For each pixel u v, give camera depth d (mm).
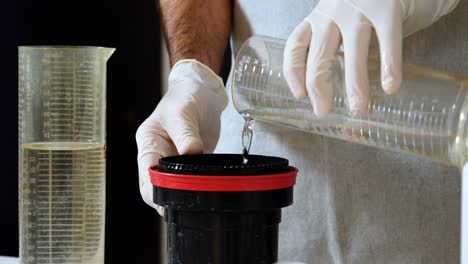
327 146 1224
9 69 1997
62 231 998
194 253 797
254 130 1289
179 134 1043
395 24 912
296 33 984
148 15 2020
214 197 773
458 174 1169
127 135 2090
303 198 1254
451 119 868
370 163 1205
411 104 919
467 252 612
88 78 987
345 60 933
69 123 991
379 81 960
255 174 776
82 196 996
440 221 1191
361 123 981
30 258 1004
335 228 1236
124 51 2029
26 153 993
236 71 1118
